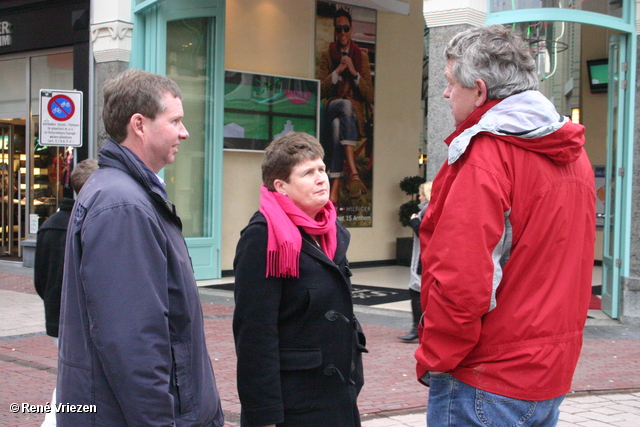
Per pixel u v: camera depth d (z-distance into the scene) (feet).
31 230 43.14
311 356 8.20
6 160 44.57
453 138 7.28
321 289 8.27
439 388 7.15
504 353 6.72
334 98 45.11
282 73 42.34
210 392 7.42
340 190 45.70
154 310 6.45
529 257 6.72
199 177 38.63
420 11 50.03
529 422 6.78
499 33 7.11
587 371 19.40
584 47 48.83
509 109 6.81
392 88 48.62
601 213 46.93
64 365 6.81
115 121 7.19
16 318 26.40
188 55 37.52
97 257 6.39
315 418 8.17
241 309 8.14
